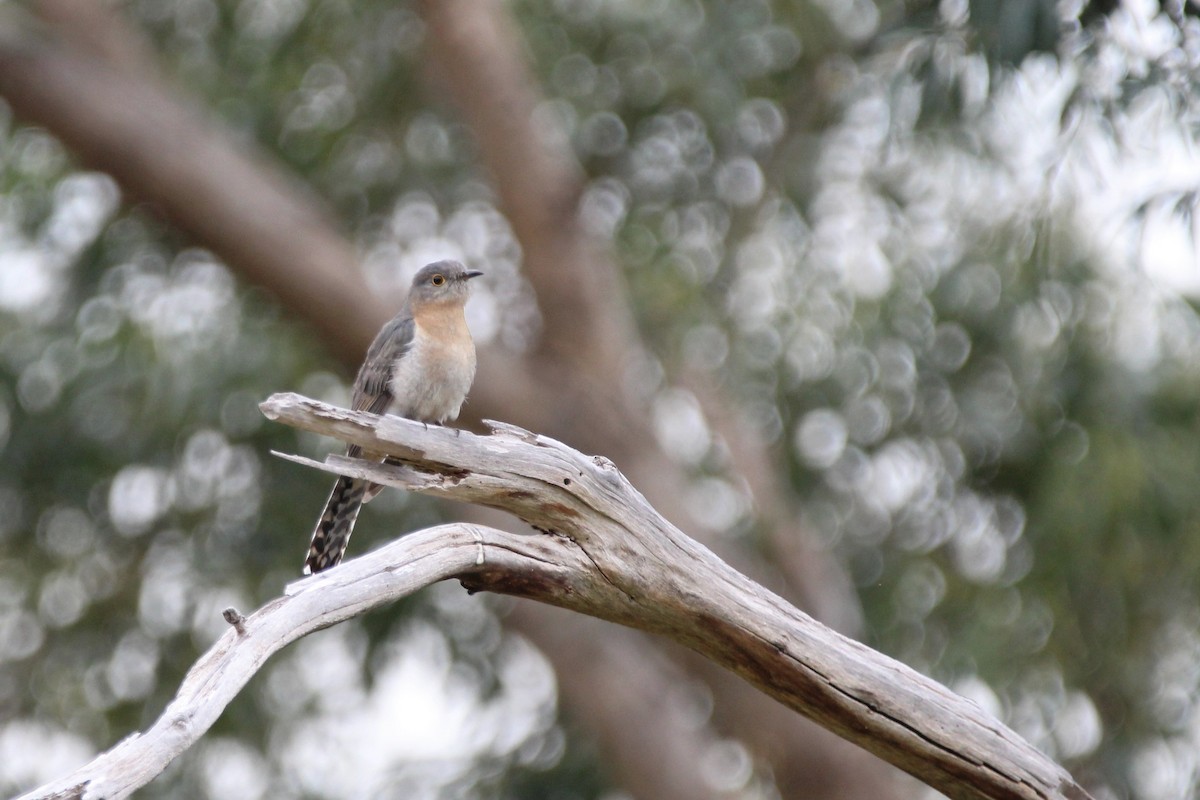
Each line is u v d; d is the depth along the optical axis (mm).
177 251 17141
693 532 15148
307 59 17188
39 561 17438
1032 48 9070
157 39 17750
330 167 17906
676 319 16922
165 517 17031
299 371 16812
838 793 15906
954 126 12547
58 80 15156
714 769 18141
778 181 17188
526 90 15945
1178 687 14945
